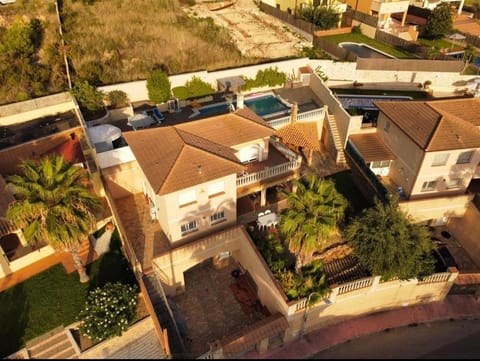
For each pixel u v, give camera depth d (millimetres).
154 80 40312
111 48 46375
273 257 27062
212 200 27062
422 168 32125
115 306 24594
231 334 26172
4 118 36812
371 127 39094
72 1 53875
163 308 25719
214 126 29609
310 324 26547
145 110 41156
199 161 26250
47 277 27625
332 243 30094
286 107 43250
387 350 26578
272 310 26562
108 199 31141
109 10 54188
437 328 28266
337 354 26125
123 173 31469
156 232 29078
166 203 25078
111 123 39312
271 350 25891
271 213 29891
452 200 32875
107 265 28625
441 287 28781
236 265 30844
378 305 28578
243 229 27906
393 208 26906
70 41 45938
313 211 23969
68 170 24203
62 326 24844
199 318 27094
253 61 49500
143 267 26188
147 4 57312
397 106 36250
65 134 36188
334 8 69000
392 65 52281
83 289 26922
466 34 68688
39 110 38031
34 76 40656
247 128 30125
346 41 64438
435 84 53375
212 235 27344
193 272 30094
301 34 61406
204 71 43906
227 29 56812
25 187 23109
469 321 28812
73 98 38375
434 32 66812
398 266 25500
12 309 25625
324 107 39781
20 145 33969
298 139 37406
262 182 30406
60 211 23156
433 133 31891
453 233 34969
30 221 23781
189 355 24781
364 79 53250
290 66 48312
